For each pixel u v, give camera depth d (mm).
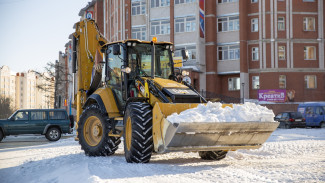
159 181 6926
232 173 7562
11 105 110062
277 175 7309
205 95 41375
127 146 9617
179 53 42188
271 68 41156
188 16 41906
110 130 11125
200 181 6844
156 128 8789
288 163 9094
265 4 41531
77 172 8383
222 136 8633
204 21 42531
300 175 7262
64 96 60062
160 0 43406
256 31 41781
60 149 15367
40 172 9656
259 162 9492
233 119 8492
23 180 8773
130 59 10758
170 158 10688
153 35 43562
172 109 8898
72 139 22812
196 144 8633
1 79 158500
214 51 42281
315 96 41656
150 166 8773
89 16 14445
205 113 8508
